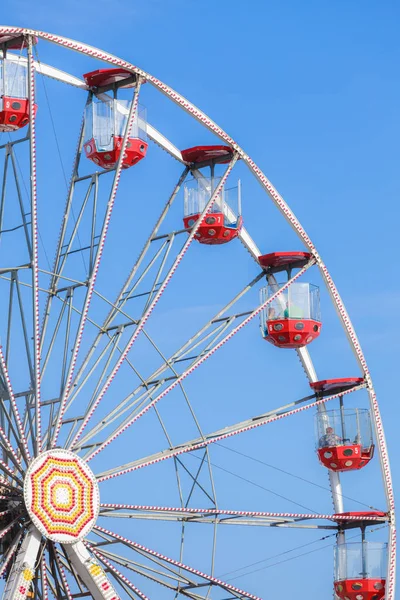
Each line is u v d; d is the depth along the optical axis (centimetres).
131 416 5044
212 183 5566
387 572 5675
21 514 4816
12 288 4956
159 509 5031
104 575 4797
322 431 5841
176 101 5244
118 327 5122
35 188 4800
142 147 5312
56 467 4800
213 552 5197
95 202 5112
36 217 4800
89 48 5009
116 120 5262
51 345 5034
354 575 5734
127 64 5097
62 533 4756
